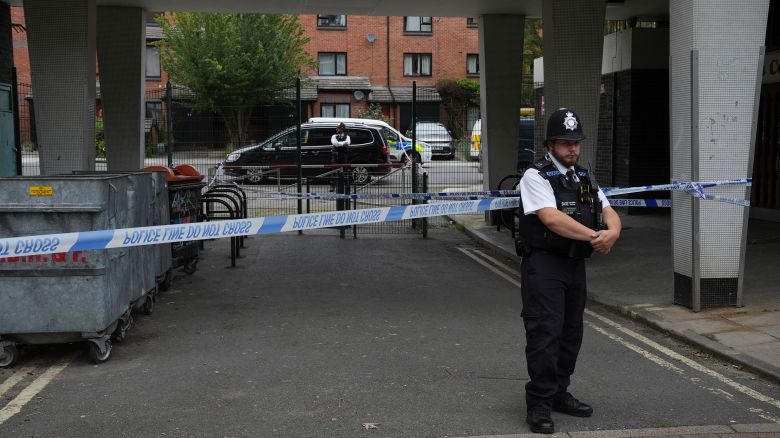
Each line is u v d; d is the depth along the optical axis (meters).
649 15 14.89
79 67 10.33
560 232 4.32
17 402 5.02
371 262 10.80
